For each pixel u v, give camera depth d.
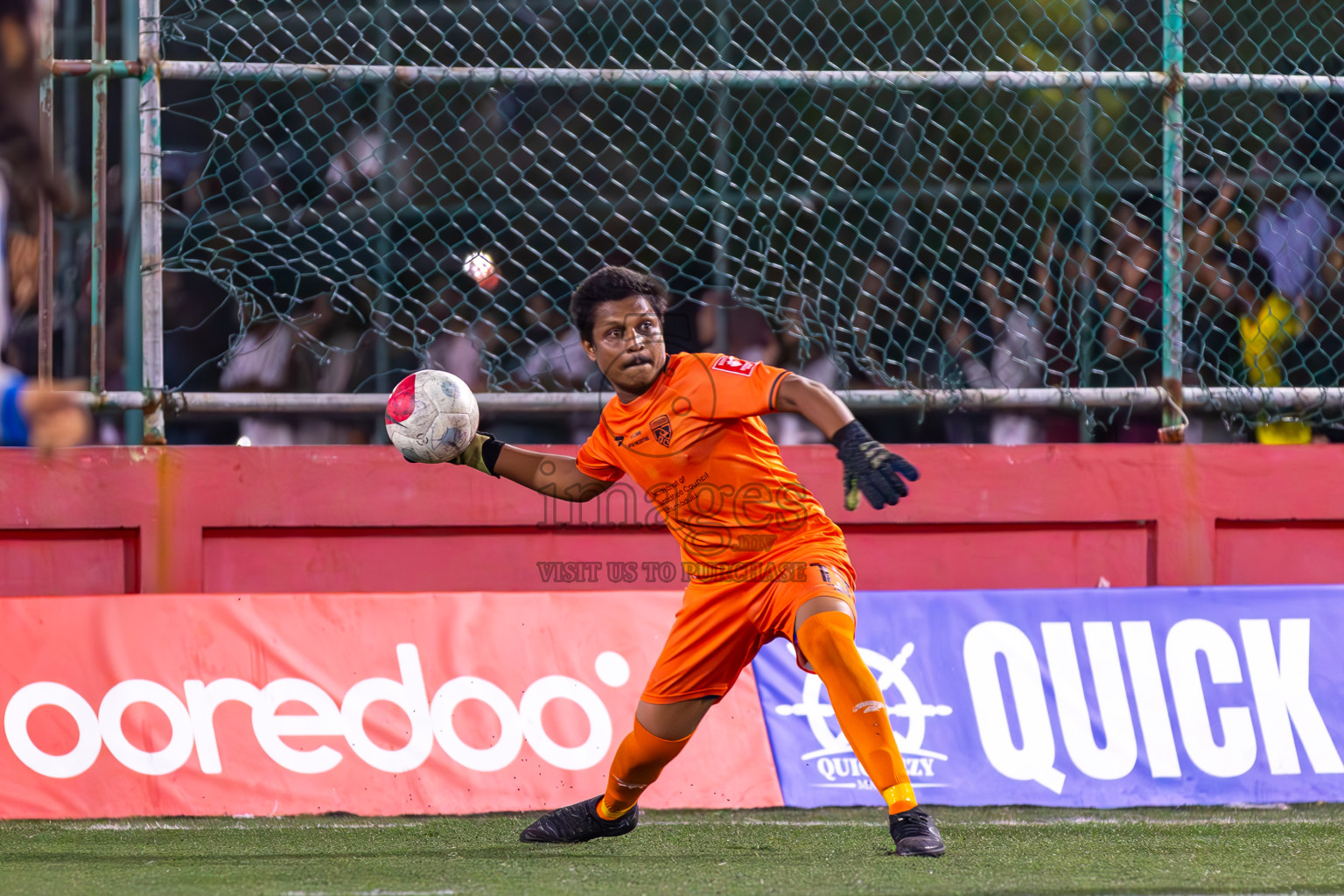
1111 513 18.22
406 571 17.59
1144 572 18.39
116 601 15.36
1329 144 23.41
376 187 23.30
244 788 14.70
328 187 21.09
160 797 14.55
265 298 22.38
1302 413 19.53
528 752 15.23
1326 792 15.37
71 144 23.75
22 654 14.91
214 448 17.20
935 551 18.16
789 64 23.48
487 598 15.97
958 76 17.92
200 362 23.50
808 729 15.45
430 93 23.12
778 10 23.44
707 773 15.09
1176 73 18.16
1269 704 15.71
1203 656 15.87
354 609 15.70
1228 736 15.54
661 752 12.26
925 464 18.00
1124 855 12.35
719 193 21.02
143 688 14.99
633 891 10.52
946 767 15.21
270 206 19.69
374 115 23.25
